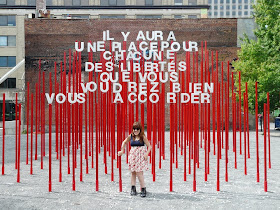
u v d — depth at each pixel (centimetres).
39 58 2691
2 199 651
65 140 1580
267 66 2170
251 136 2186
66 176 896
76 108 959
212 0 14275
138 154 667
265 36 2334
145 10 4188
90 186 764
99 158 1242
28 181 832
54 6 4150
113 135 827
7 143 1919
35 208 587
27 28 2694
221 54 2647
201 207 587
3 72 4091
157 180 830
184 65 850
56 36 2695
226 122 1002
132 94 898
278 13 2338
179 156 1289
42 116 1059
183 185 768
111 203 615
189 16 4197
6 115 3656
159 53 875
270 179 838
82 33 2705
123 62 857
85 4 4266
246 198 650
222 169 992
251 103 2166
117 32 2689
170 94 797
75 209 578
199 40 2669
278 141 1853
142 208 581
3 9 4153
